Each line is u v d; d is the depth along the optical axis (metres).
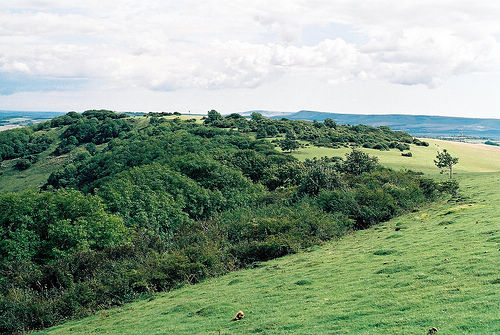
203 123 178.12
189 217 62.50
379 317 14.87
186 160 79.12
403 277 19.77
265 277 27.80
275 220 43.12
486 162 124.44
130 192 55.84
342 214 46.47
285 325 16.11
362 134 168.12
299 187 61.50
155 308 24.98
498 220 29.34
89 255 35.38
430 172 97.81
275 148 127.62
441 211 42.19
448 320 12.94
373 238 35.88
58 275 31.89
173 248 42.38
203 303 23.09
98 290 29.45
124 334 20.05
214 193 66.31
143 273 31.73
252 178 90.62
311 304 18.52
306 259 32.03
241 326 17.34
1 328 25.56
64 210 43.88
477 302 13.93
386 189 52.59
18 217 40.62
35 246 39.59
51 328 25.30
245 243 39.44
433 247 25.12
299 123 182.25
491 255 19.83
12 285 30.59
